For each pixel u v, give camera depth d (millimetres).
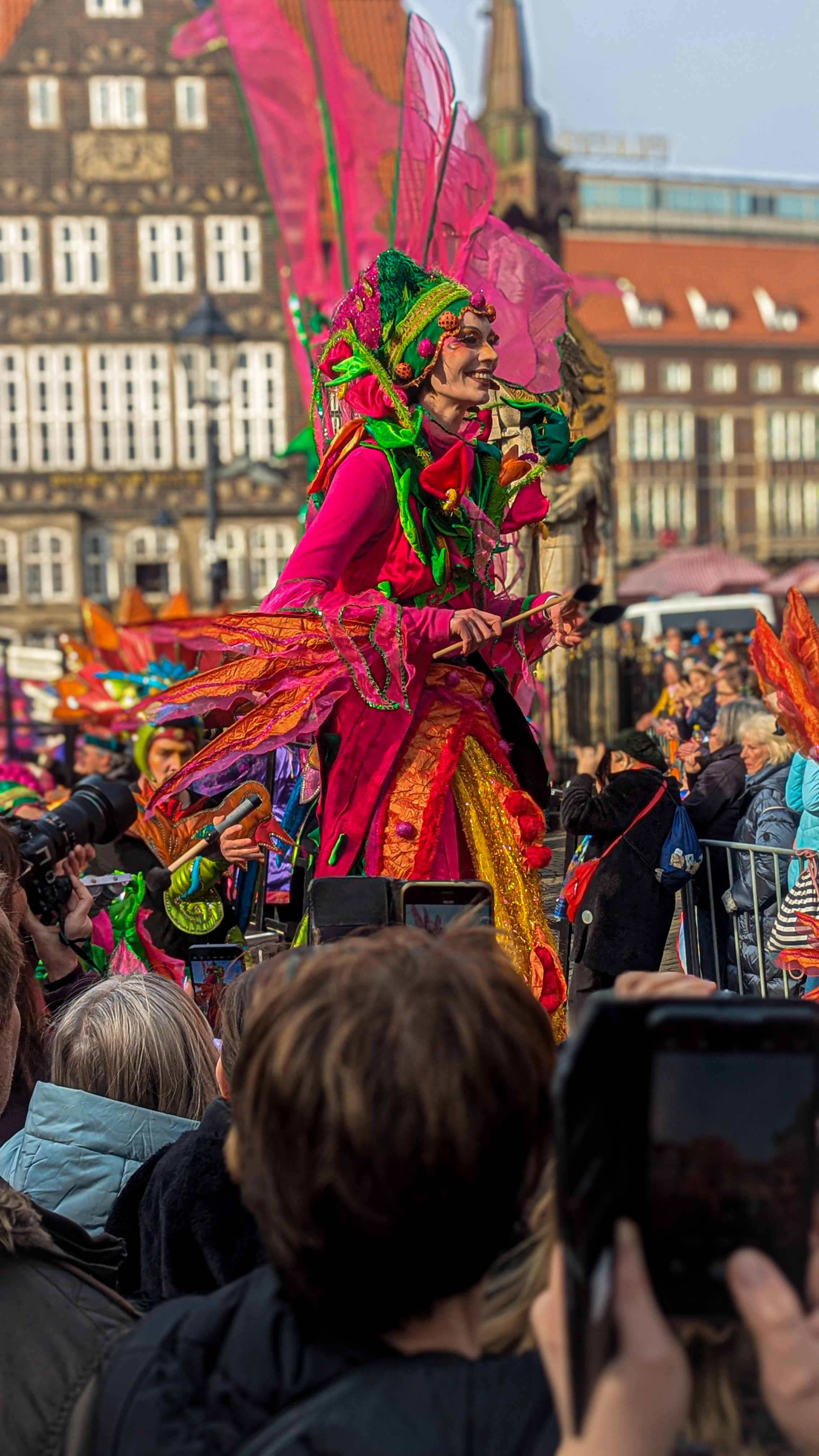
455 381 2975
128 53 37875
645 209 74062
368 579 3023
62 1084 2420
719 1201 941
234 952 3883
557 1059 1175
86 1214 2299
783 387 60906
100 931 4250
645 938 4855
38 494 38938
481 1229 1112
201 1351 1236
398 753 2914
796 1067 939
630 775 4996
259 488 39094
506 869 2945
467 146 3771
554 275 3693
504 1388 1146
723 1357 977
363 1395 1141
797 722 3900
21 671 14211
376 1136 1069
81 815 2947
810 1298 962
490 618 2861
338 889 1878
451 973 1138
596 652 9664
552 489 6219
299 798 3387
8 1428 1527
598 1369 937
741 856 4910
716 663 11578
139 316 38562
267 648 2906
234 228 38438
